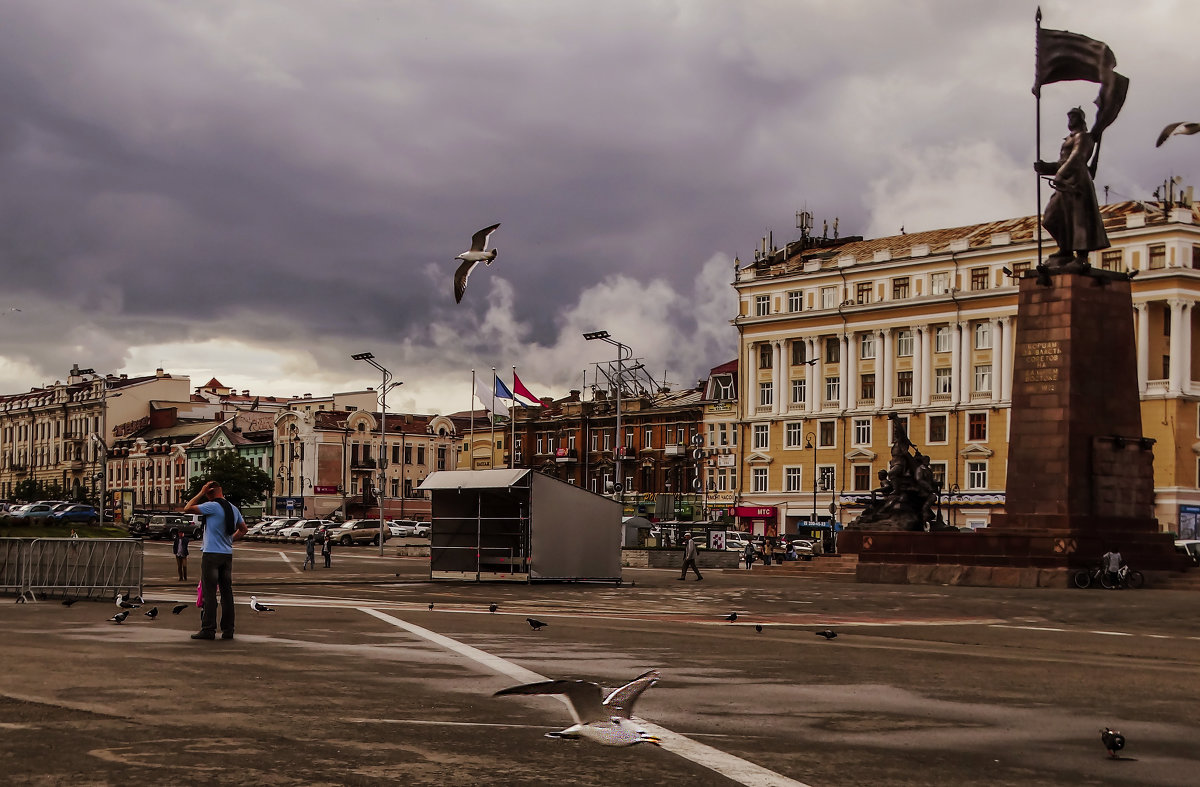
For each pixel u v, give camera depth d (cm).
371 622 2188
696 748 1002
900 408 10006
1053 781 916
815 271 10625
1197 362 8944
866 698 1313
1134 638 2341
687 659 1667
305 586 3794
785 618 2733
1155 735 1123
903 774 923
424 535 10931
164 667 1417
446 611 2578
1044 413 4747
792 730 1101
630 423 12162
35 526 5644
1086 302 4747
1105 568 4481
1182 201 9494
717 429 11388
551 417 12950
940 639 2209
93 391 17938
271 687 1275
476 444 13725
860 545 5516
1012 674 1578
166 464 16362
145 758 902
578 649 1777
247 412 16862
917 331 9931
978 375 9650
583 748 987
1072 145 4819
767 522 10794
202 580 1775
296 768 883
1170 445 8725
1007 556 4747
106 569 2780
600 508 4425
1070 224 4809
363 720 1087
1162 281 8794
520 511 4341
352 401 16075
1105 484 4712
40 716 1063
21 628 1948
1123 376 4803
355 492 14500
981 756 1002
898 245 10519
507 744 997
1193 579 4566
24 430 19425
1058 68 4888
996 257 9575
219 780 841
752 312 11075
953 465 9675
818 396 10575
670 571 6372
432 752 955
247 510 14738
